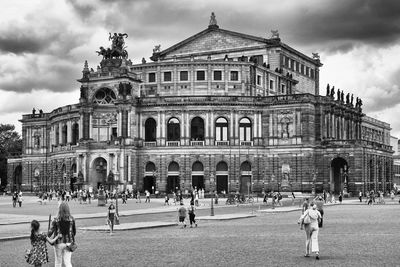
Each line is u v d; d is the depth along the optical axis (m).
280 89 188.62
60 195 141.00
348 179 157.75
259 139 162.62
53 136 183.75
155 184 161.62
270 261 37.38
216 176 160.75
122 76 160.38
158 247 45.72
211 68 170.75
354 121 186.50
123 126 160.00
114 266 36.25
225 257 39.50
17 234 56.72
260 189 161.38
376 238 50.56
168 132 164.12
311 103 159.50
